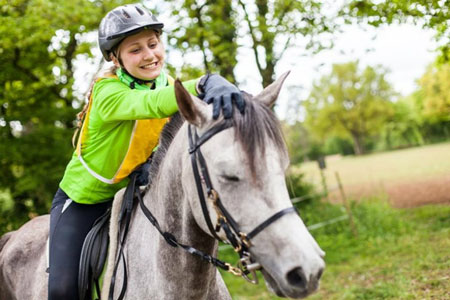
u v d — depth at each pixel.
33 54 8.53
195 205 1.79
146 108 1.90
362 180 19.78
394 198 12.73
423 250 6.46
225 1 7.39
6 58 8.41
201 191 1.73
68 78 8.89
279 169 1.62
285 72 1.91
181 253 1.98
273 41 7.07
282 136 1.68
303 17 6.85
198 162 1.73
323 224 8.66
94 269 2.30
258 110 1.67
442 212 9.17
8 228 8.88
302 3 6.62
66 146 8.55
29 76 8.85
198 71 7.43
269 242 1.55
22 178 8.43
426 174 16.88
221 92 1.75
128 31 2.20
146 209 2.18
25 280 2.74
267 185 1.58
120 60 2.31
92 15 7.11
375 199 11.32
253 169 1.57
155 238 2.10
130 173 2.36
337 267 6.75
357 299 5.14
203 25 7.34
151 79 2.33
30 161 8.61
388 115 39.31
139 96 1.96
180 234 1.99
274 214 1.56
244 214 1.59
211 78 1.94
